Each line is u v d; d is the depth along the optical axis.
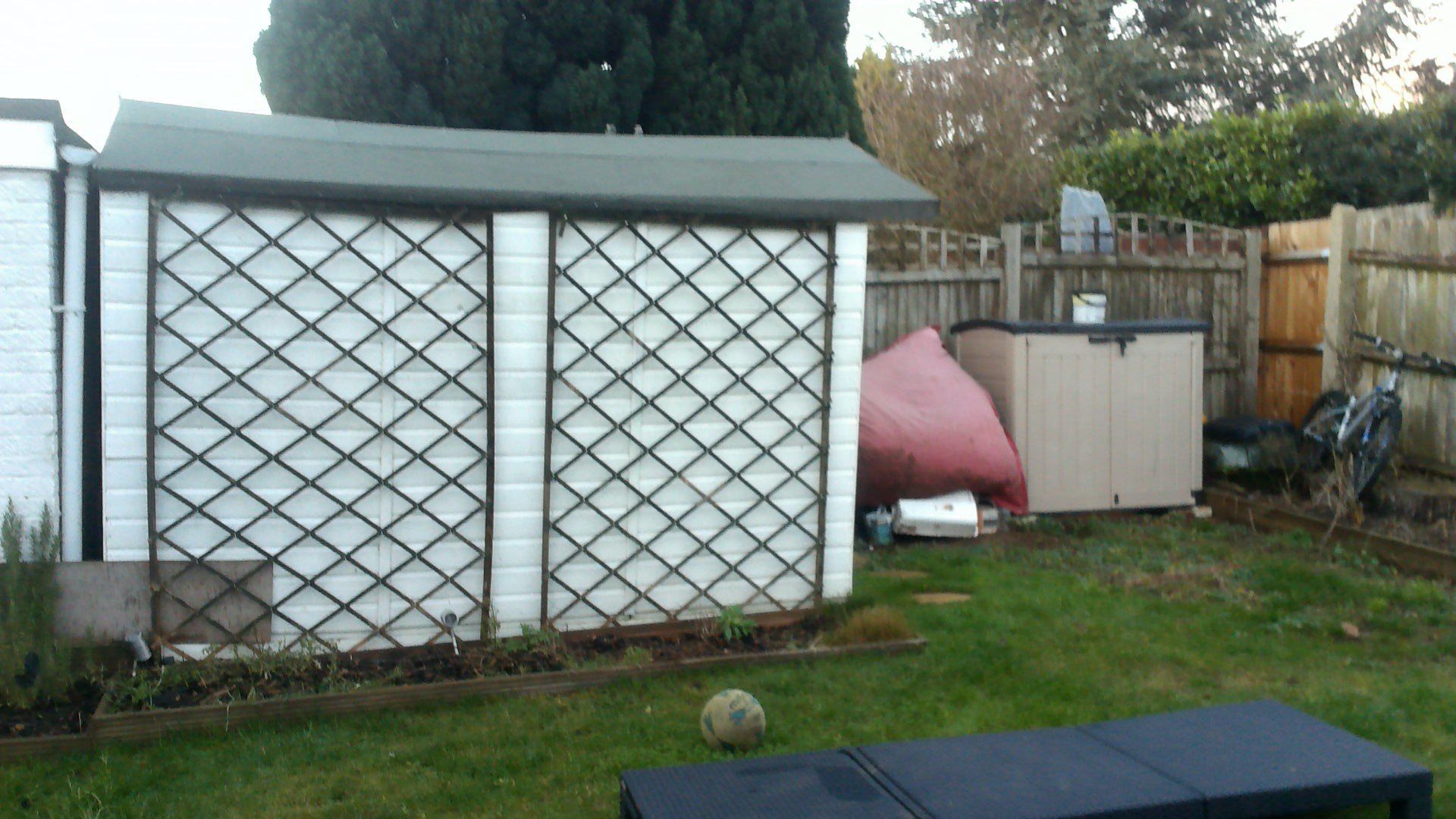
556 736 4.74
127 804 4.12
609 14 9.57
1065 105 19.56
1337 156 11.26
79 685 5.22
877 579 7.16
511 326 5.70
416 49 9.20
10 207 5.25
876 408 8.36
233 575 5.45
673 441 6.00
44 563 5.09
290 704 4.92
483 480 5.73
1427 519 7.89
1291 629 6.14
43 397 5.33
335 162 5.71
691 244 5.91
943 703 5.09
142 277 5.24
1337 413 8.81
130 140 5.49
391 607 5.68
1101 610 6.47
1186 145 12.32
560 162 6.24
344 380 5.52
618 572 5.99
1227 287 10.38
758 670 5.53
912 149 13.91
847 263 6.15
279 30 8.97
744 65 9.88
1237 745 3.91
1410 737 4.68
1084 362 8.92
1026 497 8.78
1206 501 9.30
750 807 3.41
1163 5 23.41
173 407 5.34
